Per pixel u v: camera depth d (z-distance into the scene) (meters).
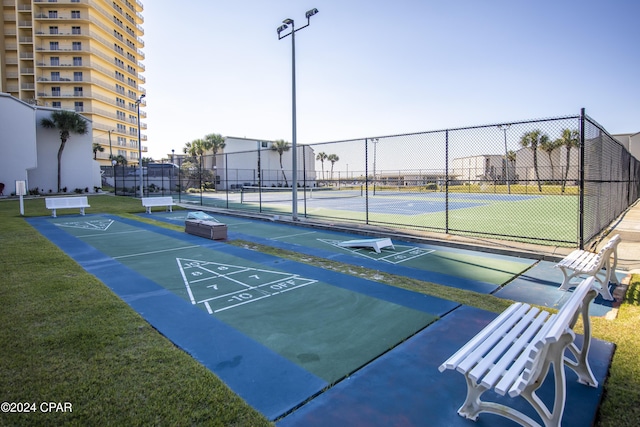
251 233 12.41
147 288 6.34
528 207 21.44
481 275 7.14
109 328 4.52
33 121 32.16
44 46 61.59
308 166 60.41
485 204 23.66
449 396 3.23
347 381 3.46
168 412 2.93
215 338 4.37
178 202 25.52
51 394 3.15
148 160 78.00
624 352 3.96
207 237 11.31
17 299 5.52
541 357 2.49
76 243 10.54
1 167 30.88
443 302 5.59
